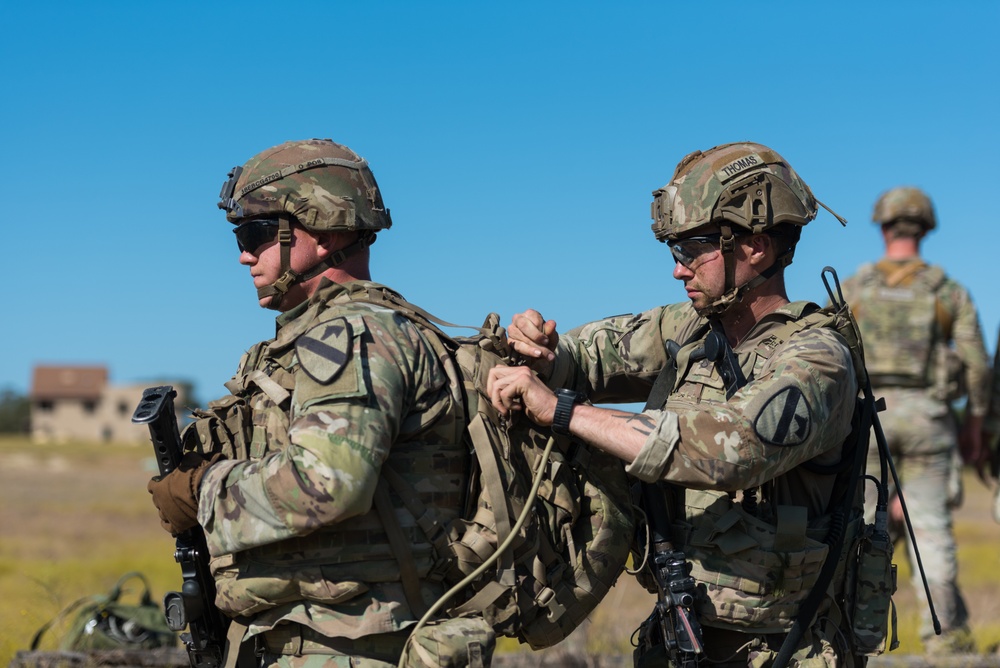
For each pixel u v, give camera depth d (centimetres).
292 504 256
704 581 300
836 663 298
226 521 264
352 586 268
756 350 306
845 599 308
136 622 558
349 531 270
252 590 272
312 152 294
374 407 262
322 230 290
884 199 625
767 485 303
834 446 301
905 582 861
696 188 307
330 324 270
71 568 1089
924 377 606
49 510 2255
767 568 295
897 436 604
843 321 305
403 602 273
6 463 4875
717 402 304
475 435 283
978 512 2625
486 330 305
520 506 285
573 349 341
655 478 283
